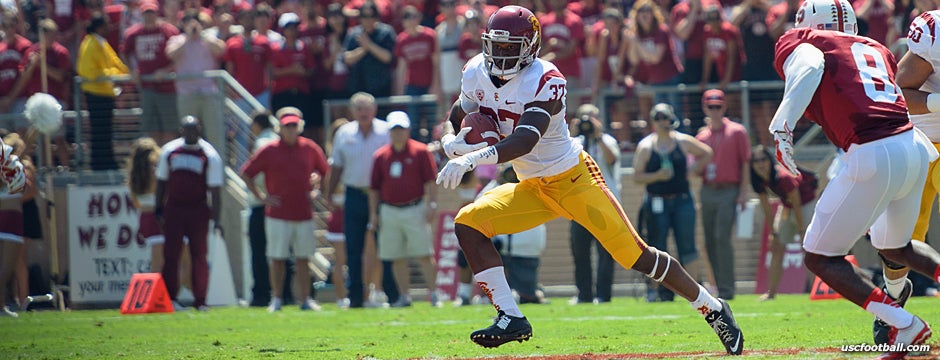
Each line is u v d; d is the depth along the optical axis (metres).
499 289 19.56
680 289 19.48
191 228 42.69
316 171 43.78
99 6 56.12
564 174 19.47
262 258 45.16
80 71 51.22
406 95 51.44
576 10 52.62
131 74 52.47
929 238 38.50
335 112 52.34
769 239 43.22
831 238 17.88
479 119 19.06
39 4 57.44
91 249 49.31
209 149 43.38
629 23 49.84
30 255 47.75
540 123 18.38
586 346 23.17
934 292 38.91
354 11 55.78
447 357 21.31
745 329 26.36
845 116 17.66
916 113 20.47
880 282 41.59
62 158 51.69
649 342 23.58
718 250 41.84
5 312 40.09
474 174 43.09
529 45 18.56
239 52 51.94
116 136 51.72
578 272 42.09
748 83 48.06
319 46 53.16
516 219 19.83
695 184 48.12
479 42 49.56
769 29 48.78
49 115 43.91
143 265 48.75
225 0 56.06
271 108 52.91
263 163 42.28
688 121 48.06
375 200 42.22
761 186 41.91
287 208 42.25
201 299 42.75
